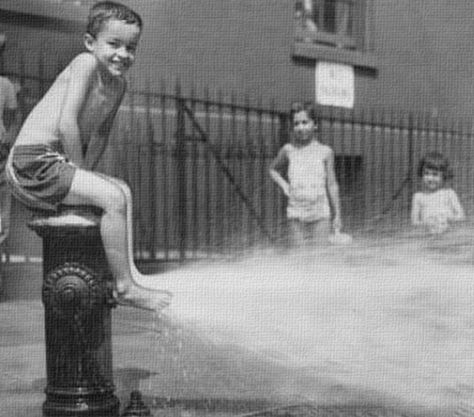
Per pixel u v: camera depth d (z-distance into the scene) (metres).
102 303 4.56
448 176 11.25
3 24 10.69
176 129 12.37
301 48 14.83
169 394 5.46
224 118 13.59
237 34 13.96
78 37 11.40
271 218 13.35
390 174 15.95
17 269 9.70
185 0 13.27
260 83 14.28
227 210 12.99
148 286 4.82
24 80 10.37
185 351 6.68
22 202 4.55
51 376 4.60
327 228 10.53
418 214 10.92
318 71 15.15
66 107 4.46
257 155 13.45
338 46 15.92
